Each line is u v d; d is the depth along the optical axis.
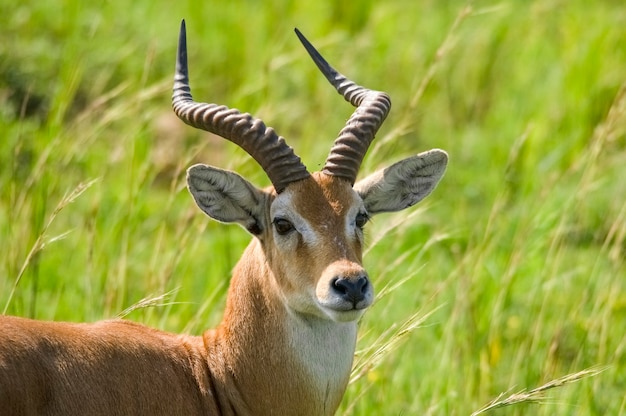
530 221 13.84
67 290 12.67
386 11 21.78
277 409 9.28
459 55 20.66
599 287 13.12
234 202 9.41
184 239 11.97
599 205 15.58
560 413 11.61
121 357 8.69
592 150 14.91
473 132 18.78
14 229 12.04
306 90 19.19
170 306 11.82
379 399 11.48
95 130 13.91
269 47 19.39
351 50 20.12
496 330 12.25
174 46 19.39
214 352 9.37
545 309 12.77
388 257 13.30
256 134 9.33
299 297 9.04
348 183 9.38
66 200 10.62
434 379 12.04
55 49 17.83
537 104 19.17
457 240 14.80
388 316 12.70
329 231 9.04
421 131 18.98
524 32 21.33
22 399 8.03
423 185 10.00
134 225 13.14
